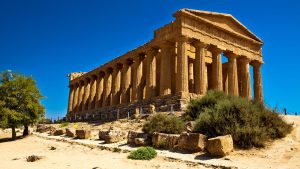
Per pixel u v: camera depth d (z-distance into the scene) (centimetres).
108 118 4116
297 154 1282
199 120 1723
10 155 2044
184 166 1277
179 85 3512
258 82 4612
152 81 4091
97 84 5891
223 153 1343
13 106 3362
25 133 3591
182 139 1568
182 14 3691
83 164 1452
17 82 3384
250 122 1568
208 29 3997
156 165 1330
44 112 3572
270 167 1153
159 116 1961
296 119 2008
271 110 1677
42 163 1535
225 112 1650
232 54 4256
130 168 1296
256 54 4666
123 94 4734
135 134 1912
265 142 1489
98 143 2130
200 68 3772
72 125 3888
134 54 4625
